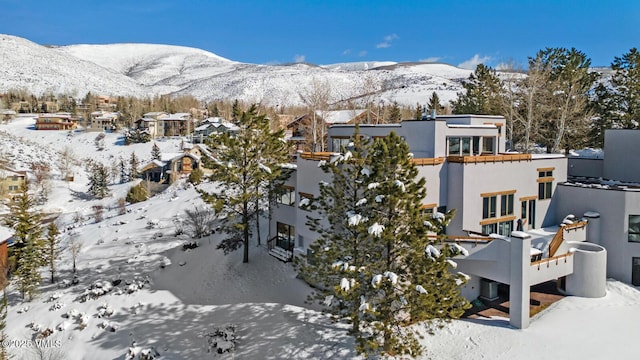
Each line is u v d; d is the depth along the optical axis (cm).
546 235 2527
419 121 2638
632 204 2453
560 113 4322
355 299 1695
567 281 2267
